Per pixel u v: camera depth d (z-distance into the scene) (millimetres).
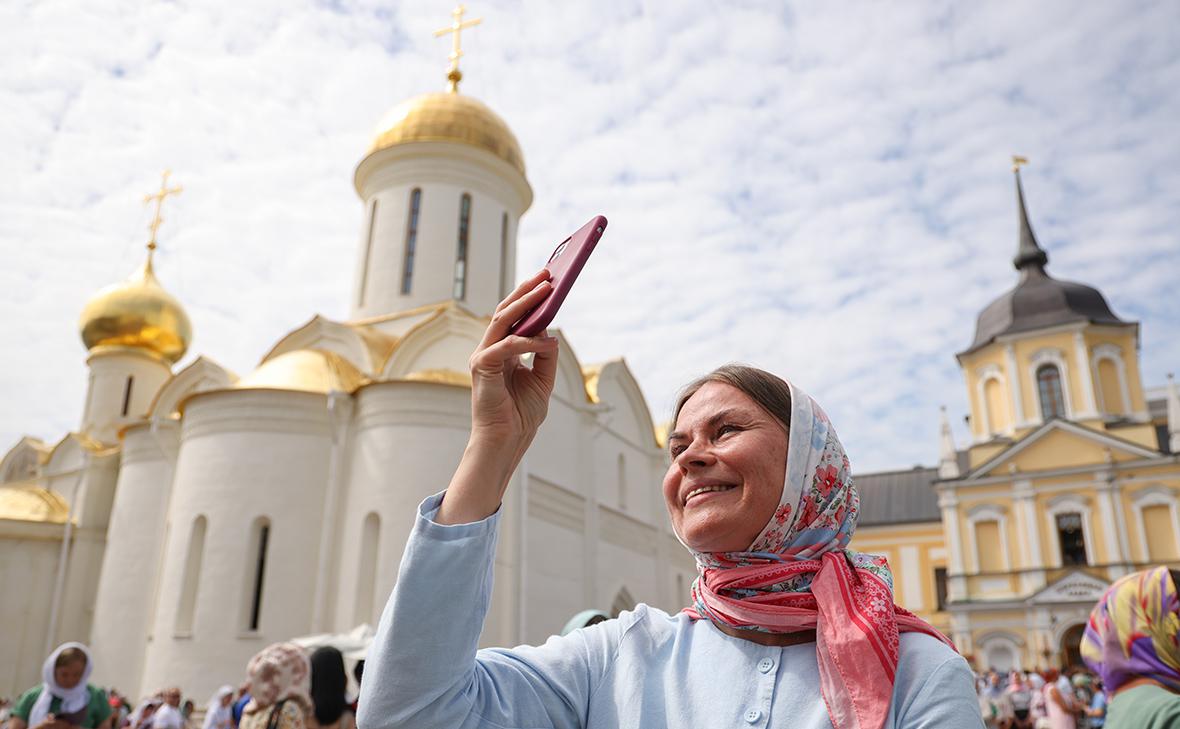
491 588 1767
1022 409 39031
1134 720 2736
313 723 5098
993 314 42156
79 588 24688
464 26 30109
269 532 18734
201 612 18016
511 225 27766
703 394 2027
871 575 1834
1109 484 35438
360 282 26312
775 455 1875
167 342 29547
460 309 22828
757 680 1751
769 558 1851
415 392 19297
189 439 19969
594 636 2066
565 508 22203
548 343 1912
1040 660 34000
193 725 17125
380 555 18016
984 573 36500
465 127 26703
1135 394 38188
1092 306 40406
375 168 27000
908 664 1664
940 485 38375
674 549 28516
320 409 19891
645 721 1798
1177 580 2904
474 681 1768
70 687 6207
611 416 26219
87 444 26875
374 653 1680
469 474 1766
